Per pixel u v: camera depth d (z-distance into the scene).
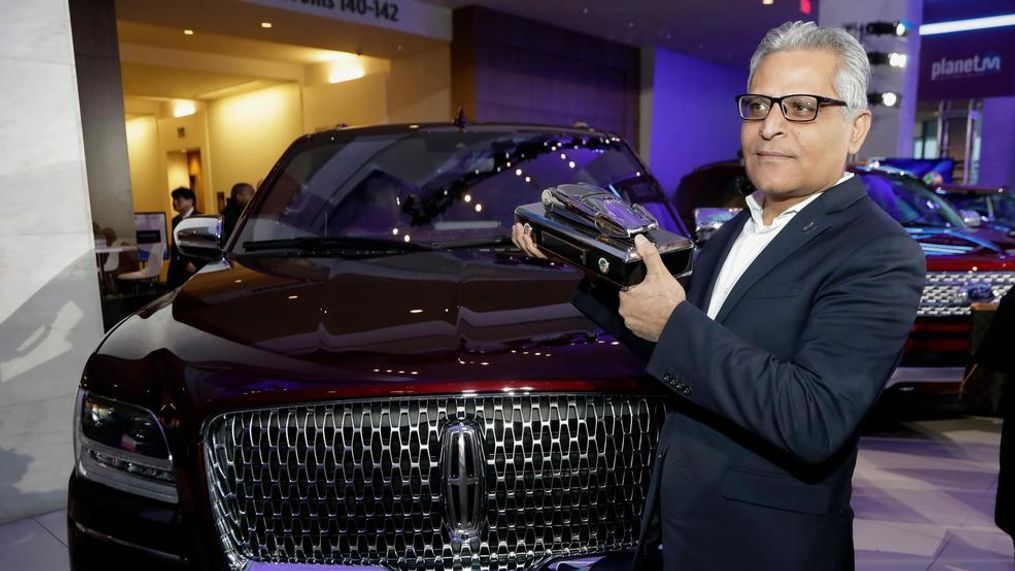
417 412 1.25
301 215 2.32
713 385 0.97
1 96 2.78
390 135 2.63
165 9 8.91
